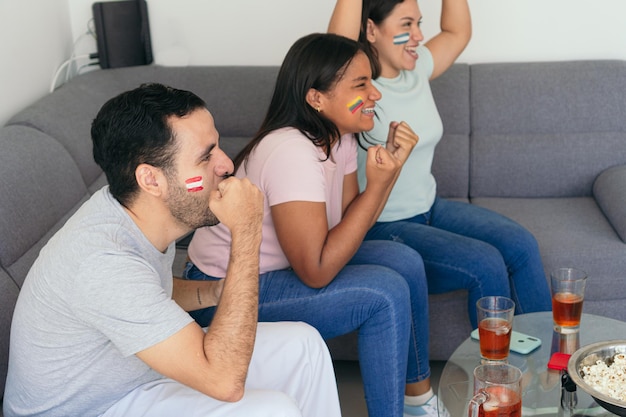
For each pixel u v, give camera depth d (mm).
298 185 2146
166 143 1636
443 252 2527
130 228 1678
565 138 3270
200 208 1710
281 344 1923
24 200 2350
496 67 3359
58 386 1698
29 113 2838
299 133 2229
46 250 1668
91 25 3592
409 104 2711
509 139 3289
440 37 2924
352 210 2215
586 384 1682
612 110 3266
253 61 3654
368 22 2658
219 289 2025
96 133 1662
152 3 3588
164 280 1793
